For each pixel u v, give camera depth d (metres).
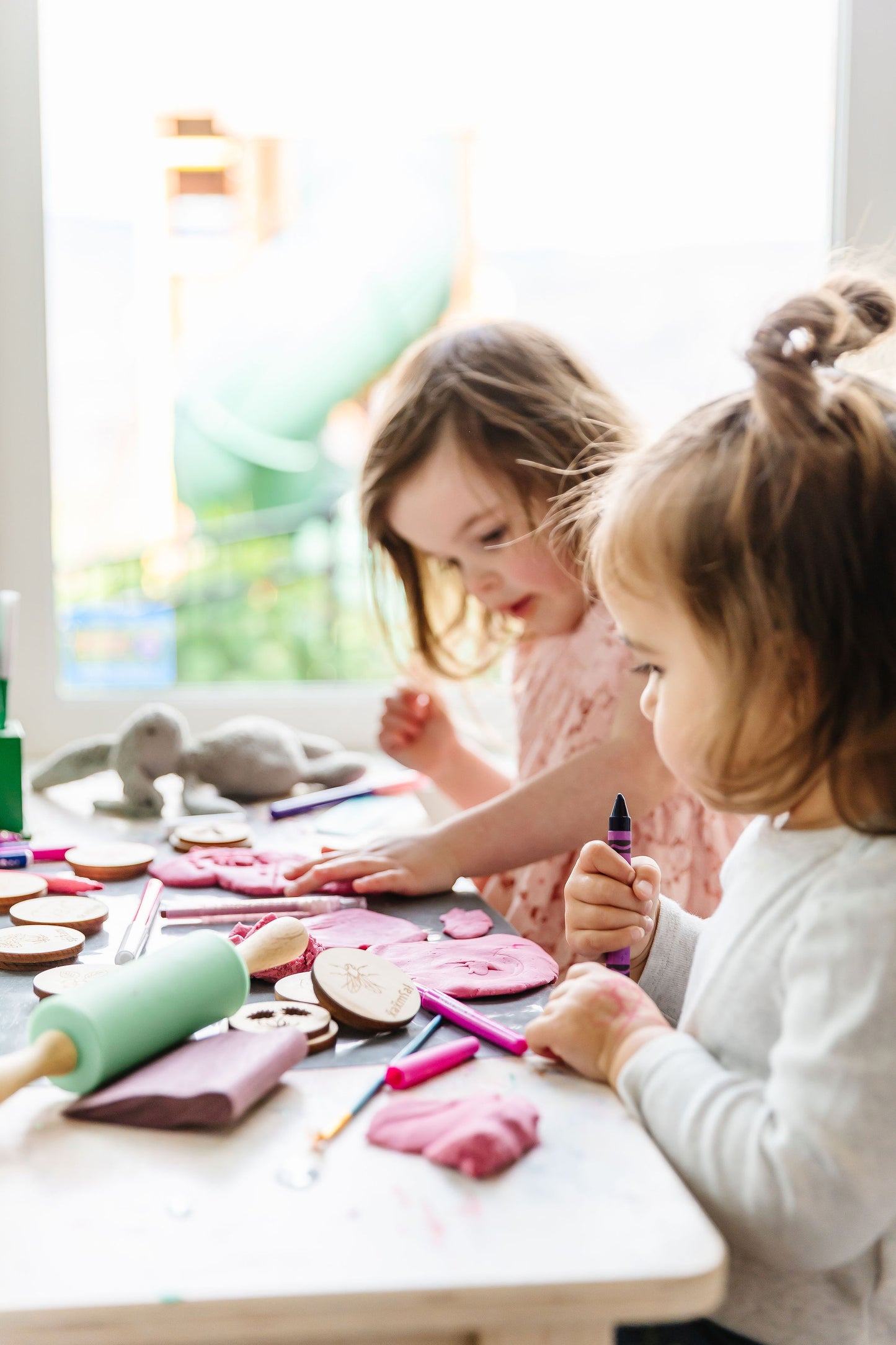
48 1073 0.44
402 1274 0.34
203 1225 0.37
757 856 0.52
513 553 0.93
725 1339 0.50
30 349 1.18
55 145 1.20
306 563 1.33
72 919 0.65
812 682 0.47
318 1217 0.37
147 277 1.26
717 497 0.48
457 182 1.27
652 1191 0.39
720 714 0.49
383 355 1.32
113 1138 0.42
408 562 1.08
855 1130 0.40
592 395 0.95
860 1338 0.49
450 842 0.77
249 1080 0.44
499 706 1.32
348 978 0.54
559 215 1.27
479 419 0.91
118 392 1.27
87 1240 0.36
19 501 1.20
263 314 1.29
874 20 1.08
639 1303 0.34
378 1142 0.42
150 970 0.48
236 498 1.32
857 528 0.46
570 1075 0.48
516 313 1.29
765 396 0.49
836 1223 0.40
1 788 0.87
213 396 1.30
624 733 0.83
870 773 0.46
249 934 0.63
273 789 1.02
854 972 0.42
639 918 0.63
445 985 0.57
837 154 1.11
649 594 0.51
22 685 1.22
